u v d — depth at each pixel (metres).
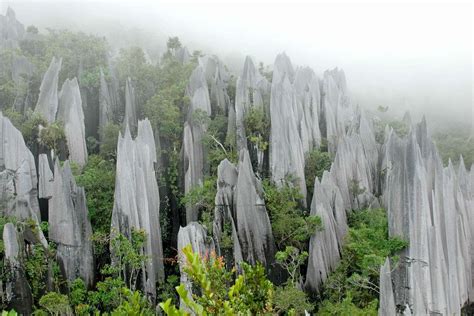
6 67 55.38
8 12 68.25
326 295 38.62
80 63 56.06
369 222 42.09
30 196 40.66
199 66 55.44
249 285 11.32
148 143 44.94
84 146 47.38
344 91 63.41
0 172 39.72
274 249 41.59
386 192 47.38
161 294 40.25
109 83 54.28
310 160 50.53
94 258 39.22
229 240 39.00
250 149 50.66
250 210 41.44
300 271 42.56
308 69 58.12
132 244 38.03
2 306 32.88
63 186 38.38
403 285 34.66
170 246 48.19
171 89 53.59
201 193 42.94
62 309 32.56
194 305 7.56
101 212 41.81
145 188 40.44
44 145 44.97
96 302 35.69
